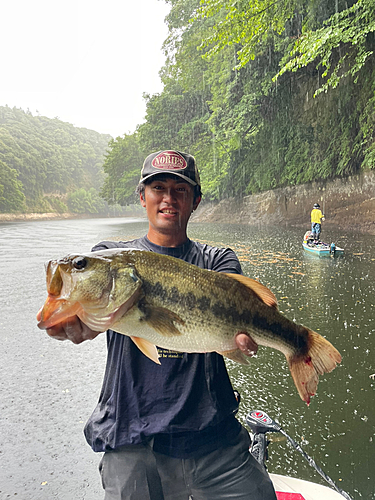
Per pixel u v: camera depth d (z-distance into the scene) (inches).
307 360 77.9
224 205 1518.2
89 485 131.4
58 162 5039.4
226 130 1181.7
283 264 511.5
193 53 1241.4
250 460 77.9
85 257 63.6
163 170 79.2
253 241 796.0
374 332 251.3
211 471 73.0
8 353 243.6
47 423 165.8
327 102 994.7
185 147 1472.7
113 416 73.5
